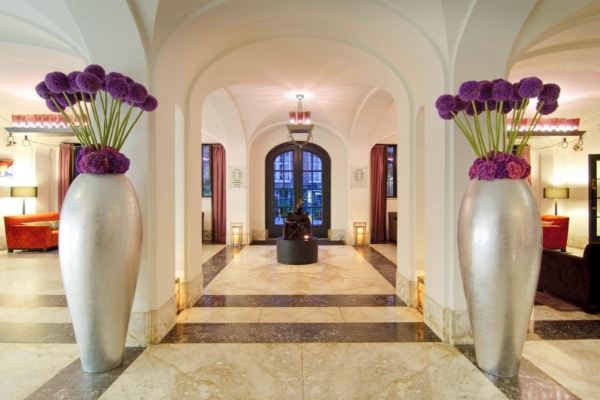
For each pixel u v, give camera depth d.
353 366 2.35
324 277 5.00
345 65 4.07
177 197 3.56
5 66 4.25
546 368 2.32
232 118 7.25
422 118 3.56
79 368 2.30
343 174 8.95
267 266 5.78
